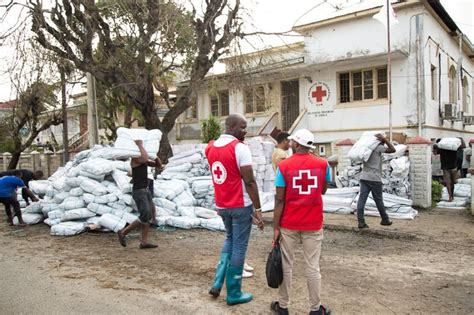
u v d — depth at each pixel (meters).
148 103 12.81
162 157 12.90
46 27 11.12
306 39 17.83
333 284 4.89
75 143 23.98
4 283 5.13
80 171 8.59
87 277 5.30
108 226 7.68
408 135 15.83
